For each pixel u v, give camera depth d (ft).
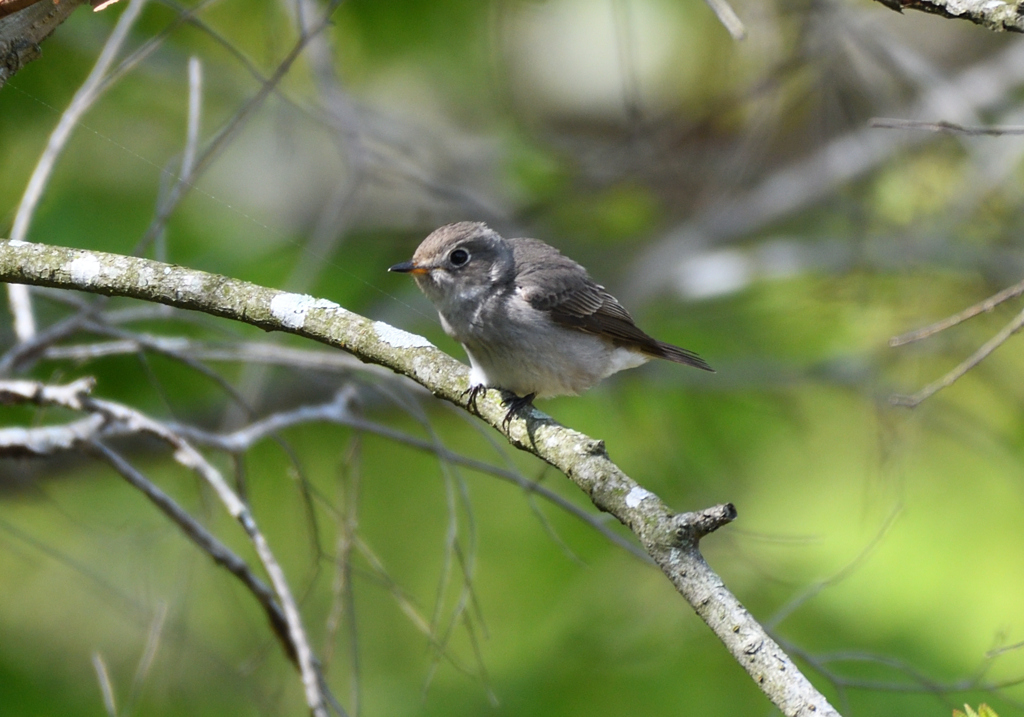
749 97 37.96
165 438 22.99
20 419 36.76
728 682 34.42
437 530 41.75
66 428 23.34
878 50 35.70
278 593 22.34
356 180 34.83
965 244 40.22
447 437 43.57
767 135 38.47
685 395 44.29
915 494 40.83
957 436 41.63
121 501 38.65
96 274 19.54
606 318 29.40
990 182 36.83
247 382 34.60
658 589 36.73
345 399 28.48
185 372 39.91
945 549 39.27
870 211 39.47
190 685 32.55
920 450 41.52
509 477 26.13
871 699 32.99
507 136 46.29
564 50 51.55
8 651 34.76
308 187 48.65
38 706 33.60
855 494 42.45
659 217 47.60
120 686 33.50
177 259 40.63
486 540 41.22
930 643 36.01
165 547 34.30
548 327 28.40
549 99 52.65
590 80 51.96
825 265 45.29
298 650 21.88
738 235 46.52
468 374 21.24
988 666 24.94
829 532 41.04
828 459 44.14
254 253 41.91
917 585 38.11
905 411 34.37
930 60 50.75
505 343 28.27
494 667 36.99
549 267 29.01
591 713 34.47
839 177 39.55
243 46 41.91
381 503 42.04
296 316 20.49
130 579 28.91
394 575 40.65
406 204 46.91
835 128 36.42
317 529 24.90
